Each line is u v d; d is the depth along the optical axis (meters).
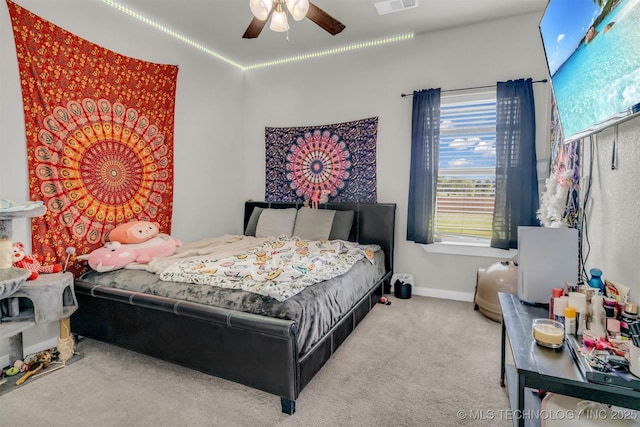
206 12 3.02
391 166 3.66
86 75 2.60
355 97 3.80
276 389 1.69
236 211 4.32
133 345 2.16
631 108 1.08
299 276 2.13
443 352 2.28
